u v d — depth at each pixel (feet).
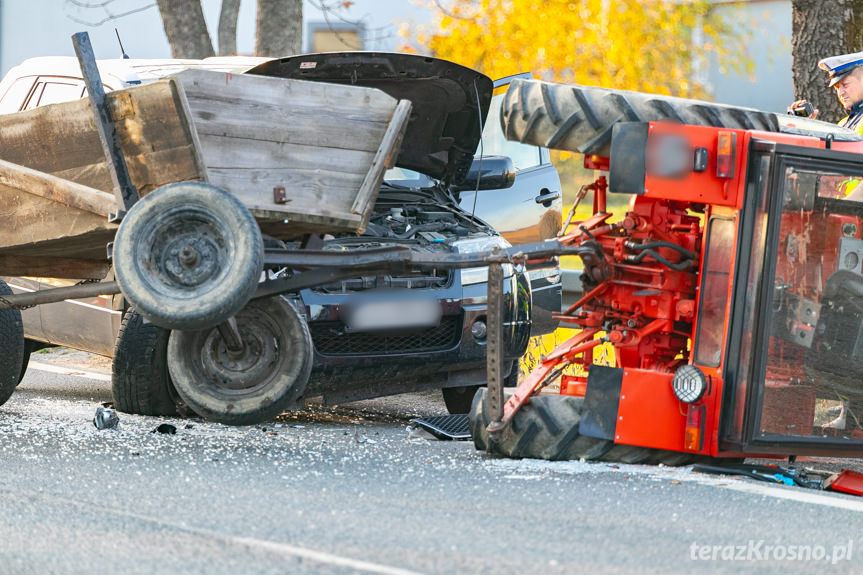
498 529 28.07
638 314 40.73
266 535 26.81
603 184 42.50
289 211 39.60
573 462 39.22
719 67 122.42
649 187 38.29
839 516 31.01
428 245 51.80
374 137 41.14
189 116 37.27
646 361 40.81
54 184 39.42
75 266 48.52
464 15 116.16
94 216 39.22
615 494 33.12
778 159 37.14
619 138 38.65
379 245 50.60
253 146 39.19
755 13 128.57
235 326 42.63
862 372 38.37
